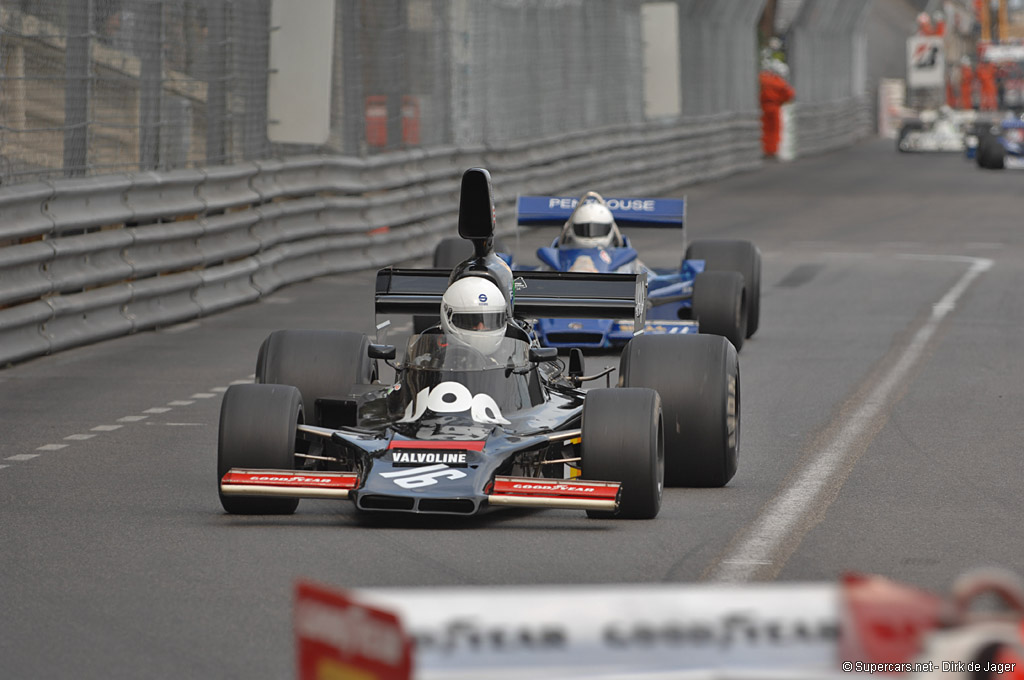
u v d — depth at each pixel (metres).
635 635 8.73
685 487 30.61
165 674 18.52
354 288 71.19
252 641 19.88
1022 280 72.75
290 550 24.98
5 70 50.22
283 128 70.38
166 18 61.53
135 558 24.56
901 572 23.50
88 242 52.62
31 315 49.31
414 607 8.70
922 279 73.69
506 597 8.76
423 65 87.69
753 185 148.25
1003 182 149.38
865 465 32.72
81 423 38.81
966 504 28.69
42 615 21.22
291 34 69.75
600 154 119.06
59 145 53.31
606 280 34.44
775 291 69.62
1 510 28.56
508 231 97.94
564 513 28.14
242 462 26.75
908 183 149.75
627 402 27.09
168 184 58.34
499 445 26.31
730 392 30.25
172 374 47.09
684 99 144.75
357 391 30.27
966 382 44.50
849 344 52.94
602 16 120.25
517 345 29.22
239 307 64.44
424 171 85.75
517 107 101.19
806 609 8.77
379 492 24.62
